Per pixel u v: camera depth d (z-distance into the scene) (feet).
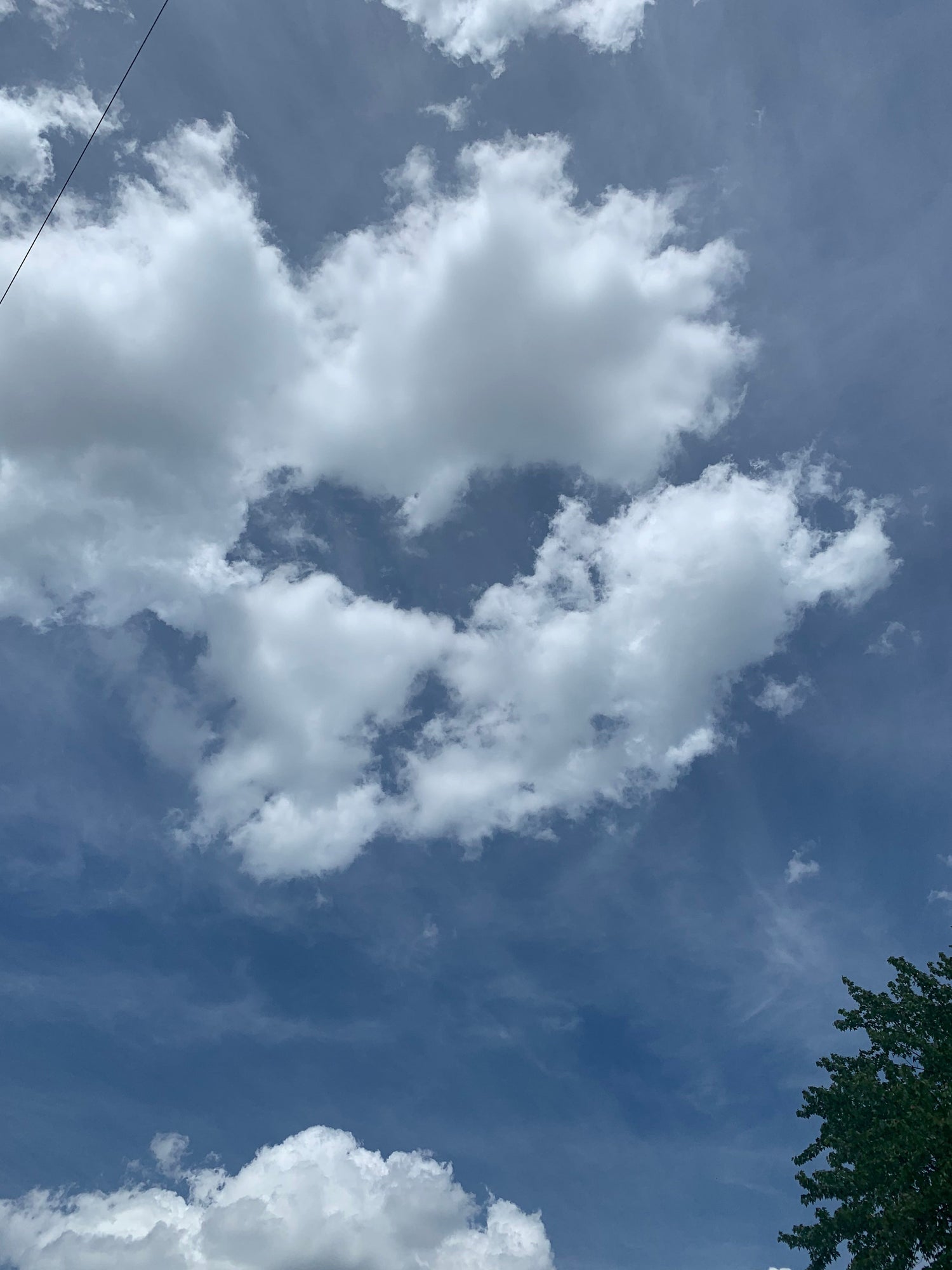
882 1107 89.40
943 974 102.01
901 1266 78.48
